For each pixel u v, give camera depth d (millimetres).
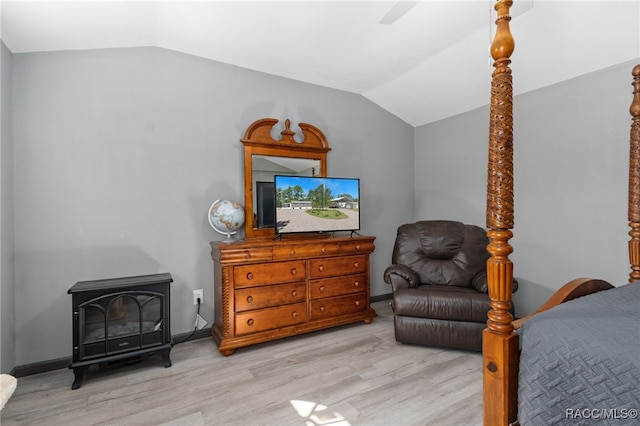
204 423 1655
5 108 2078
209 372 2191
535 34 2383
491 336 1088
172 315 2719
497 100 1103
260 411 1749
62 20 1993
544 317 1067
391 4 2148
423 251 3123
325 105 3561
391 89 3615
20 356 2207
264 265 2588
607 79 2490
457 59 2885
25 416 1727
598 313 1081
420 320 2523
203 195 2859
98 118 2451
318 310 2828
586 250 2631
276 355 2441
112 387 2016
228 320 2455
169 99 2715
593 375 875
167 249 2703
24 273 2221
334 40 2615
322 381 2053
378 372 2162
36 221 2256
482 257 2980
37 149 2260
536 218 2979
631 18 2047
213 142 2908
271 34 2510
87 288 2066
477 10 2234
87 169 2416
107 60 2484
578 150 2676
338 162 3652
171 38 2539
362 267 3080
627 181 2395
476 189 3590
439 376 2105
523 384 995
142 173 2607
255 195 3064
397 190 4156
